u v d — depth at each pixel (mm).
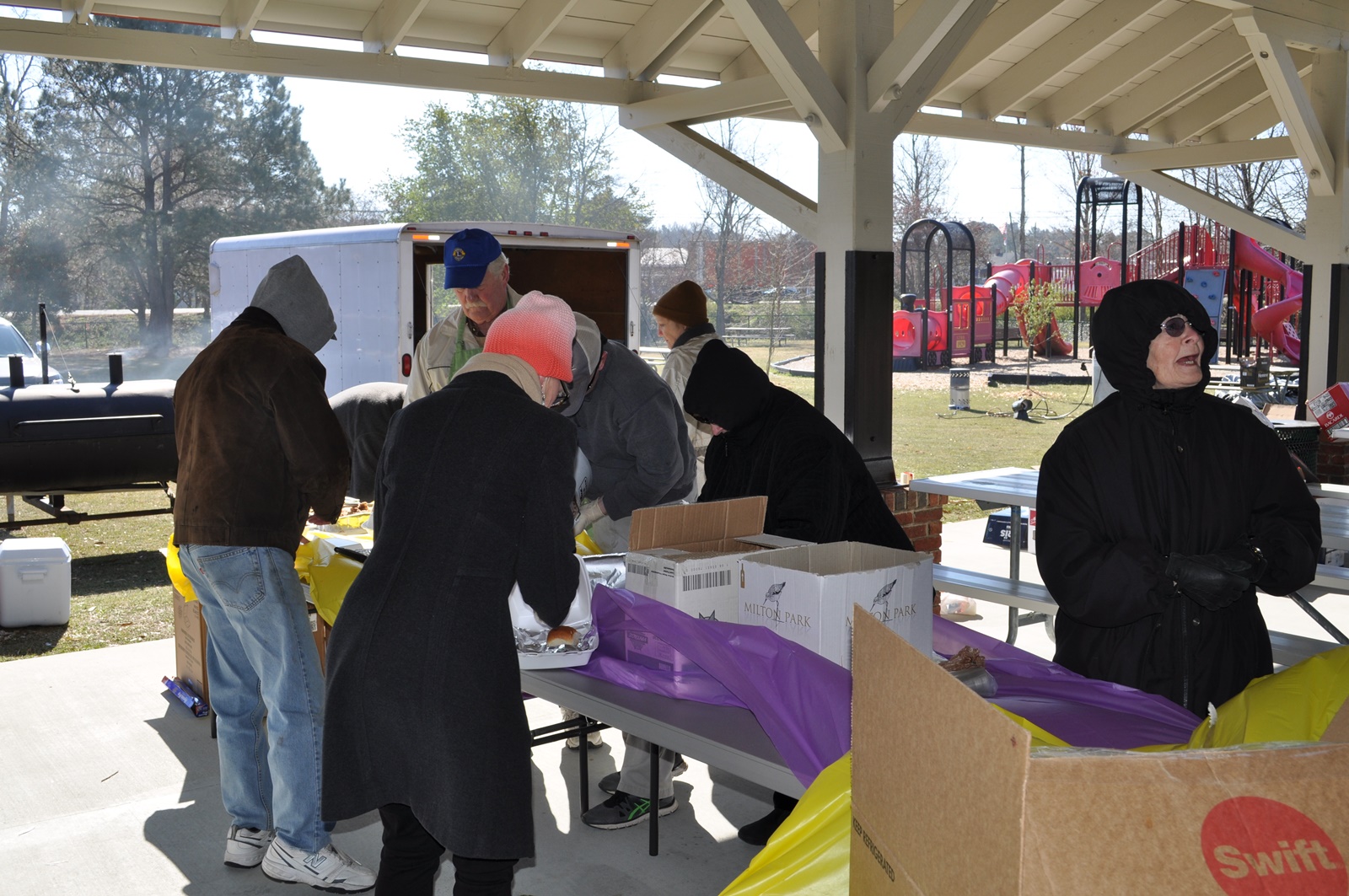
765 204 6914
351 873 3326
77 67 32844
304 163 35875
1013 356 31031
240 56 6602
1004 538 8258
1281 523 2506
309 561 4051
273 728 3309
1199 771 901
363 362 8492
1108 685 2334
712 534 3020
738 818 3861
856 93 6043
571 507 2312
